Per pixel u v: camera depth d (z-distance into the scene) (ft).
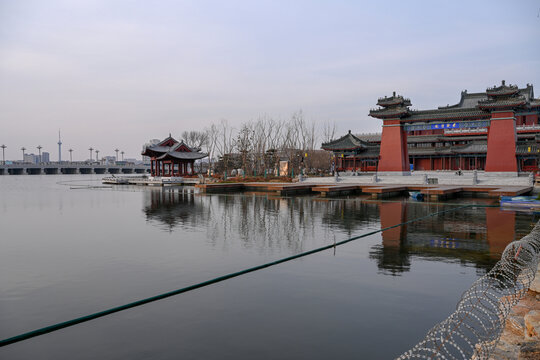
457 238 61.67
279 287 38.09
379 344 26.32
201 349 26.02
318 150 372.58
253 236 65.00
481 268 44.04
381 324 29.40
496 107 160.25
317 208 106.42
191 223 79.71
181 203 122.31
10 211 102.12
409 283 38.88
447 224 75.87
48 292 37.22
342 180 198.70
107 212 99.35
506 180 153.07
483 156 243.81
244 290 37.29
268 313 31.73
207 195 155.12
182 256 51.06
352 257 49.83
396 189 146.30
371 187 148.66
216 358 24.85
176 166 378.94
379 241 60.18
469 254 50.85
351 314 31.32
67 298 35.60
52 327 29.01
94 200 134.41
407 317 30.63
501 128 161.99
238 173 272.72
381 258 49.21
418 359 23.21
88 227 75.20
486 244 57.00
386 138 189.88
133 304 33.50
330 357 24.75
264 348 26.00
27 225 78.07
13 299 35.37
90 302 34.60
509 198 107.45
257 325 29.53
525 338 20.81
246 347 26.18
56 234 67.46
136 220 84.53
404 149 191.83
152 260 49.03
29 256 51.34
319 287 37.99
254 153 301.02
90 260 49.21
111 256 51.21
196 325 29.68
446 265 45.47
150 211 101.09
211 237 64.23
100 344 26.78
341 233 67.31
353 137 238.07
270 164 288.10
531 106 206.49
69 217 90.02
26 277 41.96
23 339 27.55
